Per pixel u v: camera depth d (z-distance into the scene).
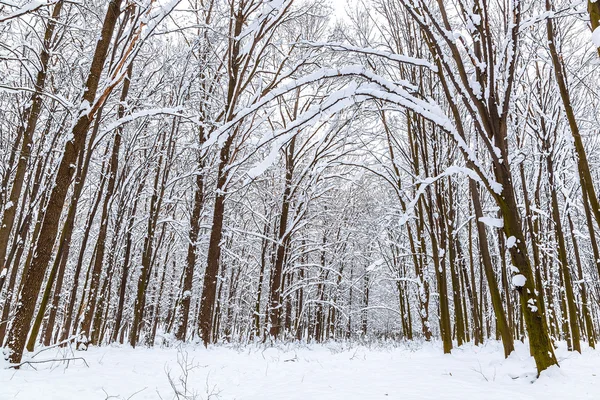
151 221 11.60
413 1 5.52
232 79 11.31
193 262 11.97
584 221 16.22
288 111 15.05
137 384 4.89
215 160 12.48
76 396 4.08
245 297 25.78
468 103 5.39
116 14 6.69
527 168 13.12
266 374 6.12
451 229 10.73
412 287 19.38
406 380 4.98
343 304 26.16
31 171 9.52
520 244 4.89
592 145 11.83
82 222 18.41
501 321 6.29
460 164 11.78
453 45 5.38
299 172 17.05
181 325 11.14
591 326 10.95
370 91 5.17
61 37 8.84
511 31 5.27
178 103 11.14
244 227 20.44
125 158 11.48
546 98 9.95
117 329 11.15
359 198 21.53
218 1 12.35
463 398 3.85
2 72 8.90
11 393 3.92
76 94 9.15
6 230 7.91
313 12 14.47
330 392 4.32
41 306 6.55
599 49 2.54
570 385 4.25
